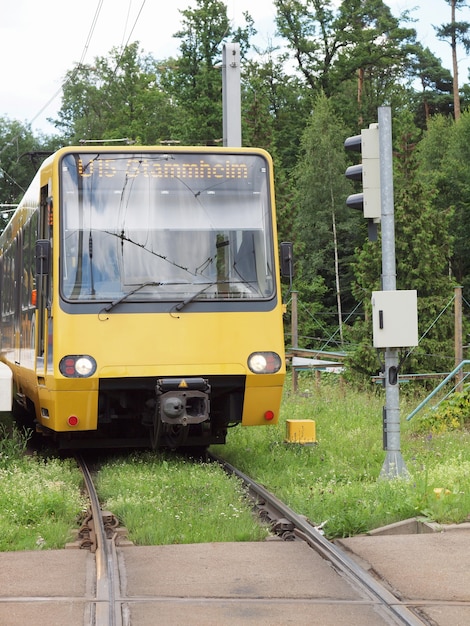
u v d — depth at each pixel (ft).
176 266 47.14
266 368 47.29
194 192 47.93
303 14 268.62
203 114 220.43
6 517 34.37
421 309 131.13
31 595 25.02
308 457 49.67
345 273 235.20
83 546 31.19
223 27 228.84
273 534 33.01
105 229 46.98
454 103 266.16
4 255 71.41
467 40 266.16
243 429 60.34
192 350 46.62
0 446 50.26
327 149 233.14
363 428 59.52
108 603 24.29
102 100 296.10
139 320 46.42
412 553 29.12
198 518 34.42
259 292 47.70
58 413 46.70
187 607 24.03
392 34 267.80
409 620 22.79
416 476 39.29
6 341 67.82
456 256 223.10
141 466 46.78
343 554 29.04
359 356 111.04
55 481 41.29
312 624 22.67
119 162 47.65
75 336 46.03
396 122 245.24
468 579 26.21
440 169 240.32
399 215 136.46
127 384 46.52
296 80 269.85
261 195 48.49
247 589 25.66
